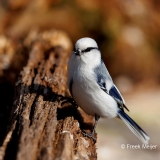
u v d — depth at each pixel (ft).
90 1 56.29
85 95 23.85
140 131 25.25
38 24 55.01
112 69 54.60
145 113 46.50
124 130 41.83
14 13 57.88
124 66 54.60
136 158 34.86
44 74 28.35
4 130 23.84
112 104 24.63
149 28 58.08
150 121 44.93
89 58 23.66
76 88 23.91
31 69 29.66
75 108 25.34
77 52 23.63
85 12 55.36
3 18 57.31
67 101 25.44
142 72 55.06
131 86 53.78
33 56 32.37
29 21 55.21
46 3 56.95
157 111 46.91
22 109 22.56
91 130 25.20
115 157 34.78
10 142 18.70
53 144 18.72
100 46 55.01
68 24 54.95
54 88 26.45
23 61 35.35
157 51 57.31
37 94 24.82
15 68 34.81
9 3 58.95
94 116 25.34
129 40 55.57
